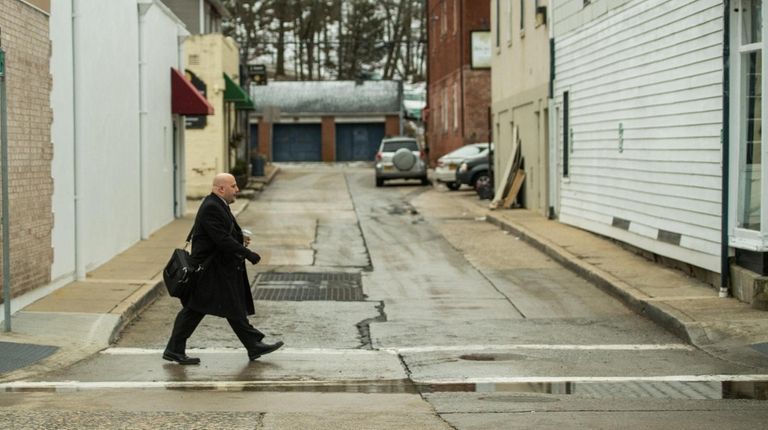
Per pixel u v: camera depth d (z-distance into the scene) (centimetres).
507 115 3173
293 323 1398
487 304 1545
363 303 1562
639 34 1798
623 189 1923
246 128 4631
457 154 3975
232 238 1087
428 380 1038
